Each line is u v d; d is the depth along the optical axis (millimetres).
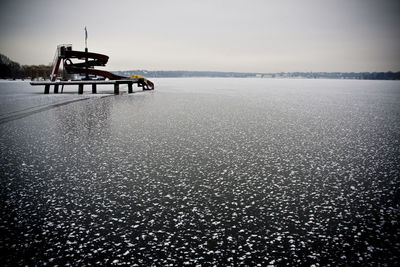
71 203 3645
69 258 2475
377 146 6953
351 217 3266
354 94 32719
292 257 2488
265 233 2912
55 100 17859
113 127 9219
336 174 4832
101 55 22156
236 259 2457
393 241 2748
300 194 3965
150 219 3219
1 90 28531
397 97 27188
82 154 6016
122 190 4086
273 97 25969
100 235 2869
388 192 4023
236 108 15617
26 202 3668
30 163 5367
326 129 9383
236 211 3430
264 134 8414
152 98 21203
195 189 4145
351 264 2387
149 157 5840
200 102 19094
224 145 6953
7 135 7840
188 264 2385
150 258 2475
